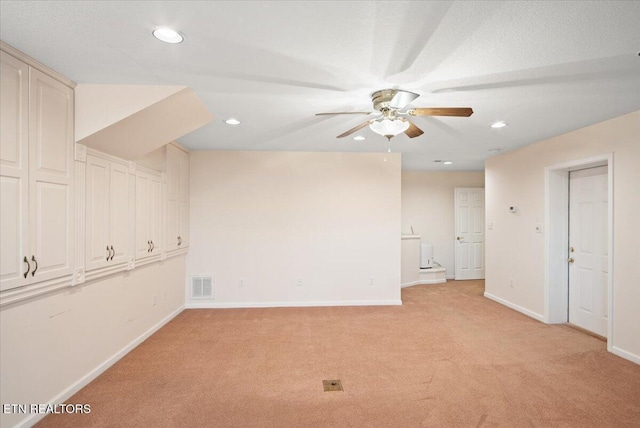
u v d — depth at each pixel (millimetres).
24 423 2041
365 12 1574
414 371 2877
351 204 5066
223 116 3207
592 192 3842
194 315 4531
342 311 4723
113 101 2496
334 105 2889
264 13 1585
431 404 2377
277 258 4988
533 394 2506
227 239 4941
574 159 3715
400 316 4477
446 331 3883
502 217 5090
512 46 1881
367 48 1916
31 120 2061
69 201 2400
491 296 5387
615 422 2168
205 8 1547
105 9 1557
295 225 5008
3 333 1911
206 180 4934
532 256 4434
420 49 1916
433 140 4227
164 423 2154
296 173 5016
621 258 3158
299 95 2656
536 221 4363
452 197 7316
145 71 2260
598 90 2520
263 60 2078
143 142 3076
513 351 3301
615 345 3219
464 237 7133
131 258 3275
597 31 1727
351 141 4309
